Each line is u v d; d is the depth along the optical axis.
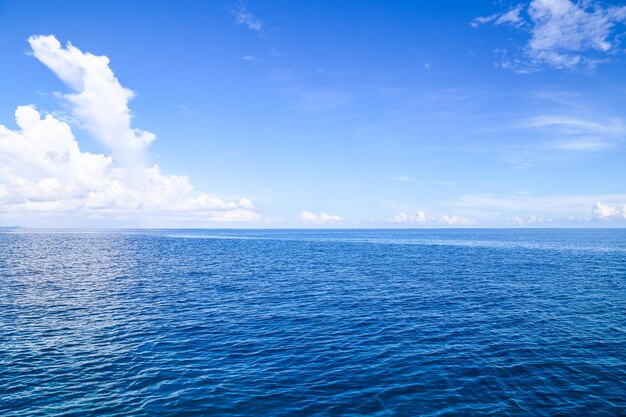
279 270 51.84
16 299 31.92
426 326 24.08
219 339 21.52
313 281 42.09
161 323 24.80
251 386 15.38
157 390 14.98
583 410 13.53
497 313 27.42
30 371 16.78
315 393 14.77
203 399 14.22
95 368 17.20
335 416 13.01
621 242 129.75
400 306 29.64
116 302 31.09
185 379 16.03
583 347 20.12
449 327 23.86
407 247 105.19
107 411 13.29
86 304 30.30
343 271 50.78
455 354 19.06
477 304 30.33
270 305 30.06
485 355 18.94
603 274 47.72
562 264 59.41
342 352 19.38
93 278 44.12
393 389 15.14
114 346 20.30
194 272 49.72
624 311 28.02
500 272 49.59
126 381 15.84
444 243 128.38
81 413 13.14
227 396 14.48
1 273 47.78
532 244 119.38
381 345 20.45
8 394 14.54
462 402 14.06
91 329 23.39
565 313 27.44
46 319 25.69
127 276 45.94
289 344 20.64
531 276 45.97
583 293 34.94
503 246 109.12
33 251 84.50
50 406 13.64
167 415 13.01
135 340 21.30
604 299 32.22
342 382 15.78
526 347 20.12
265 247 103.94
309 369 17.16
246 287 38.25
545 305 29.97
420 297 33.06
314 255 76.88
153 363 17.84
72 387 15.22
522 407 13.72
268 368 17.28
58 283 40.44
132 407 13.57
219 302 31.16
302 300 31.91
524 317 26.30
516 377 16.31
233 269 53.00
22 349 19.64
